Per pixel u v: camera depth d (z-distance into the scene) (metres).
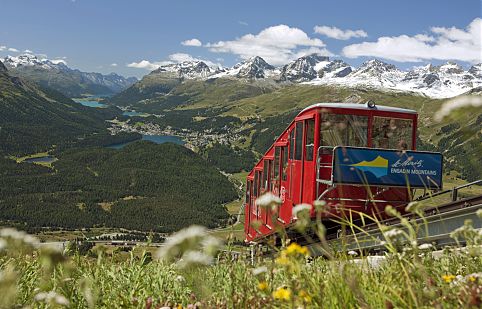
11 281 2.77
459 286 3.49
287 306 3.38
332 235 13.95
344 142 15.84
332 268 3.82
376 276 4.00
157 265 6.00
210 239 2.47
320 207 3.23
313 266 4.98
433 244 4.95
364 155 14.24
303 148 16.56
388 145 16.12
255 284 4.60
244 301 3.84
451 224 10.28
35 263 5.40
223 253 5.09
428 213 12.02
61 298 3.52
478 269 4.39
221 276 4.91
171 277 5.54
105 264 5.77
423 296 3.17
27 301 4.36
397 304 3.25
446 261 5.00
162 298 4.96
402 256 3.64
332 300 3.27
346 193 14.74
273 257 4.63
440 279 4.01
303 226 3.23
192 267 2.43
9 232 3.00
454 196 11.66
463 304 3.00
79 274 5.12
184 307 4.45
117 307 4.62
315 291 3.39
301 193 16.48
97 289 4.66
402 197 14.73
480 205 9.52
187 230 2.48
